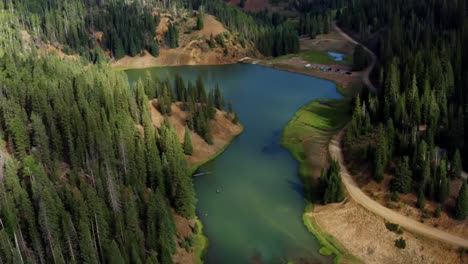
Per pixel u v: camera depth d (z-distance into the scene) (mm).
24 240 82562
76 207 84375
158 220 89500
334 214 103000
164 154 111125
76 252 79688
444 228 93312
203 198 112562
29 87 122562
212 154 133375
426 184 99188
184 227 99625
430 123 117312
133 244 79688
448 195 96562
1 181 92000
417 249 90750
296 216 104750
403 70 150375
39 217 79688
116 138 109938
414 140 107812
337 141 134125
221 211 107188
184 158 118812
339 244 95438
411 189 102000
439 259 88250
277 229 100562
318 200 108938
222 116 150250
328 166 122375
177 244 93875
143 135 122250
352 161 120062
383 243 93625
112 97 129000
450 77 134750
